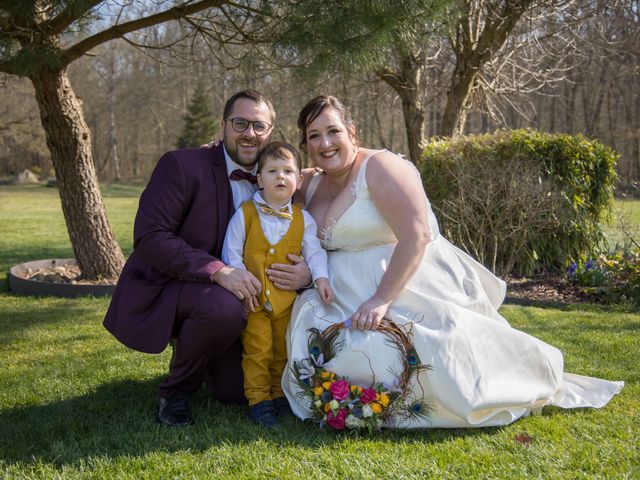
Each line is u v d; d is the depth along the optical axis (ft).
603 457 8.28
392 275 9.37
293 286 9.91
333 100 10.20
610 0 38.17
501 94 37.91
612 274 21.45
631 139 97.30
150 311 9.65
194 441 8.94
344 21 14.37
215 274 9.45
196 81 118.93
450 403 8.96
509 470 7.94
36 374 12.45
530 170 23.95
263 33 16.72
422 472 7.88
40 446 8.91
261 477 7.78
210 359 9.92
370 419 8.98
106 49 134.41
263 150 9.97
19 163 152.46
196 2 18.12
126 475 7.87
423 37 17.37
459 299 9.99
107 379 12.07
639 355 13.58
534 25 35.65
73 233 22.16
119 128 161.99
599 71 85.61
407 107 35.12
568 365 12.80
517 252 23.70
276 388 10.32
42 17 16.48
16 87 92.58
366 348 9.16
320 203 10.77
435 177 25.53
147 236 9.64
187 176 9.92
